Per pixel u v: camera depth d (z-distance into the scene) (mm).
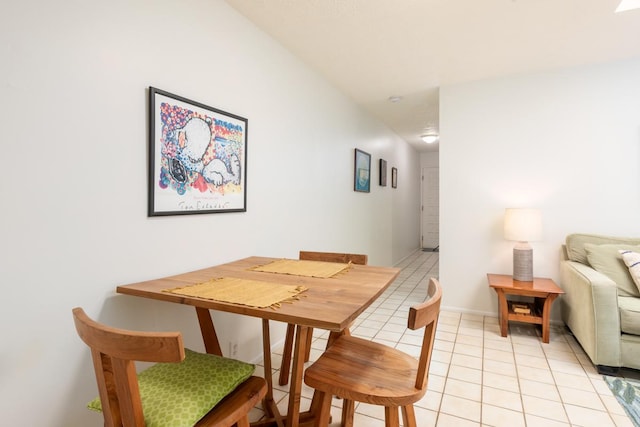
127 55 1477
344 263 1964
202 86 1864
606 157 2893
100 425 1385
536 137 3100
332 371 1211
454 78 3230
